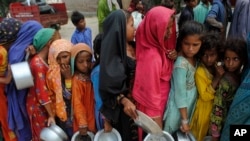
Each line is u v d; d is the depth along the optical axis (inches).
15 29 86.4
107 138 80.0
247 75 68.7
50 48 83.2
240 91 68.4
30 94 88.0
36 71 83.7
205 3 174.2
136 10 177.6
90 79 83.4
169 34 73.2
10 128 91.0
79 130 81.7
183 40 74.2
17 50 85.0
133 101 77.5
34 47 85.1
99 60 77.1
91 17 388.8
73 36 178.5
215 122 76.4
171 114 78.1
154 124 68.7
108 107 73.5
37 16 287.3
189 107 79.6
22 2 311.9
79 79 82.2
